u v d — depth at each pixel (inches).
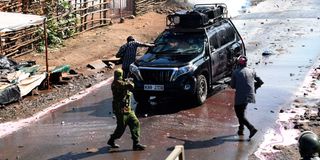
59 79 1010.1
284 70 1052.5
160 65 810.2
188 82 800.3
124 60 860.6
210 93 903.1
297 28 1539.1
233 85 663.8
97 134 715.4
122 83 628.7
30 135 722.8
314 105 812.0
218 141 663.8
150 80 808.9
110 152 641.6
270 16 1796.3
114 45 1365.7
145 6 1818.4
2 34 1146.7
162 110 814.5
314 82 952.3
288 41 1355.8
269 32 1499.8
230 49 933.2
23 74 940.0
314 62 1112.2
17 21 911.0
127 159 615.2
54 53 1250.0
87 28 1501.0
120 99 636.1
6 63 978.1
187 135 692.7
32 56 1207.6
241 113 664.4
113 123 767.1
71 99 908.0
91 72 1103.6
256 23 1667.1
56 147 669.9
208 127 722.8
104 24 1573.6
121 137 696.4
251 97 657.0
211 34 886.4
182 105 837.2
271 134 683.4
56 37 1314.0
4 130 746.2
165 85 799.1
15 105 869.8
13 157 640.4
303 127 697.6
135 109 826.8
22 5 1298.0
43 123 776.3
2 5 1234.6
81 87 991.0
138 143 642.8
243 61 661.3
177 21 904.9
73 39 1392.7
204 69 836.0
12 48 1179.9
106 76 1079.0
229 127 719.7
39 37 1261.1
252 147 639.8
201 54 842.2
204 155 617.3
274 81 968.3
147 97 831.7
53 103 884.6
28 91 913.5
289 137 671.1
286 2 2135.8
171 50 859.4
